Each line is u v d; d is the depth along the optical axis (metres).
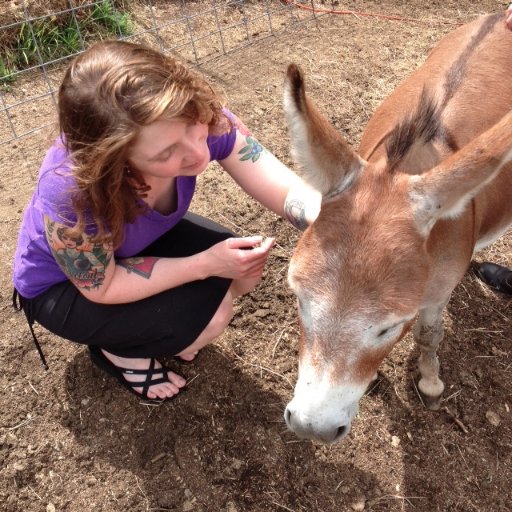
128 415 1.40
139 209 1.11
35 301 1.27
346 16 2.81
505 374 1.53
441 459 1.37
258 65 2.46
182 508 1.28
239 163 1.30
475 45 1.43
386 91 2.34
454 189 0.94
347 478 1.33
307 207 1.24
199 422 1.40
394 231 0.94
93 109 0.91
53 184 1.04
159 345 1.31
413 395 1.47
